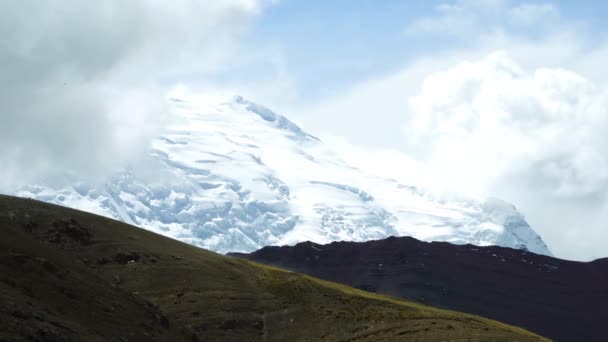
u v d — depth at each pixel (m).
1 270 91.19
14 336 76.88
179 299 150.12
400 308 158.38
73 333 85.38
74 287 98.94
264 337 145.75
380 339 142.12
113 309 101.00
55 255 104.94
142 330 101.75
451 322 151.38
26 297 87.06
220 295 153.88
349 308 155.62
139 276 154.38
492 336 143.12
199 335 140.38
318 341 144.38
